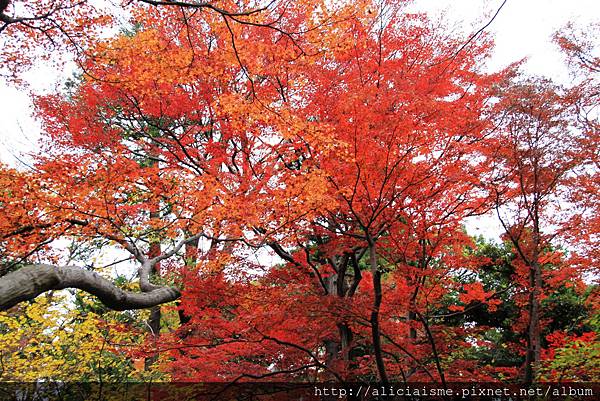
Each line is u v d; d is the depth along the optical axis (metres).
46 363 8.95
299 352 8.22
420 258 8.59
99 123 9.23
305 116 7.95
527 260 8.90
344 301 7.34
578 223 8.45
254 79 8.38
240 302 7.79
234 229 6.94
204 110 9.09
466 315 15.05
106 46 6.34
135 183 6.77
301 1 6.38
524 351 9.91
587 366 8.10
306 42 7.34
